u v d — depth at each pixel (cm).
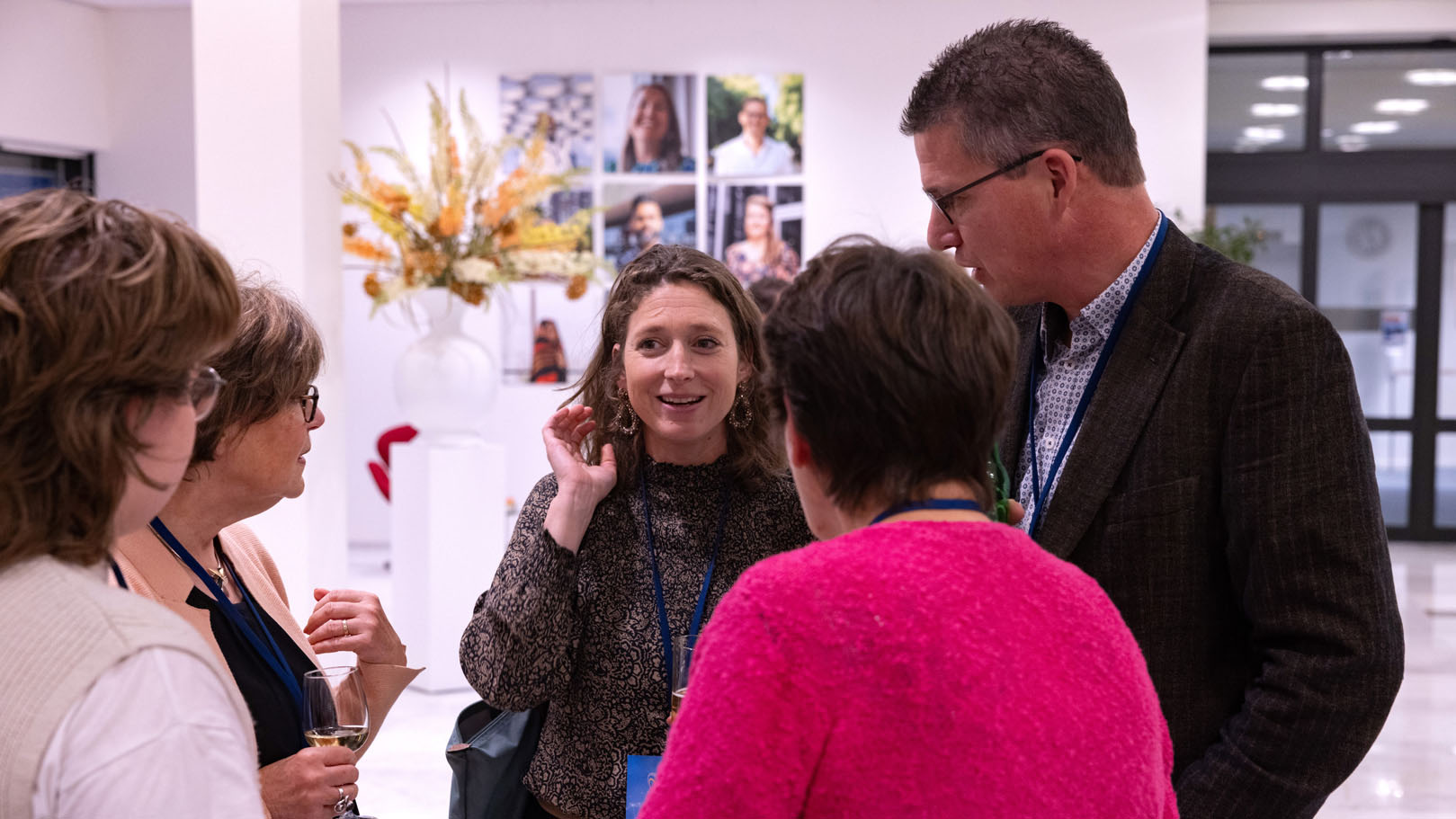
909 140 922
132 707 87
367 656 185
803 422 103
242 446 158
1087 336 163
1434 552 964
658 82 936
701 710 91
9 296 90
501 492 563
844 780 88
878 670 89
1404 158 984
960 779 88
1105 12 895
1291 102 1004
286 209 473
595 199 945
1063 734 92
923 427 98
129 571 153
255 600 176
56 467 92
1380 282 1011
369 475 966
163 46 982
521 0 940
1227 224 1021
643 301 180
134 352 92
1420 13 941
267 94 471
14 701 86
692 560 181
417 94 948
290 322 162
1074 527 153
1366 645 136
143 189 992
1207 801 142
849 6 919
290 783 149
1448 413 1007
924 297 100
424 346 564
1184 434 149
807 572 93
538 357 930
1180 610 150
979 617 92
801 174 934
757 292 461
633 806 158
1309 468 140
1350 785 443
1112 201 153
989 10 907
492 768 178
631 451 186
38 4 922
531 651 167
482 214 577
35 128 922
